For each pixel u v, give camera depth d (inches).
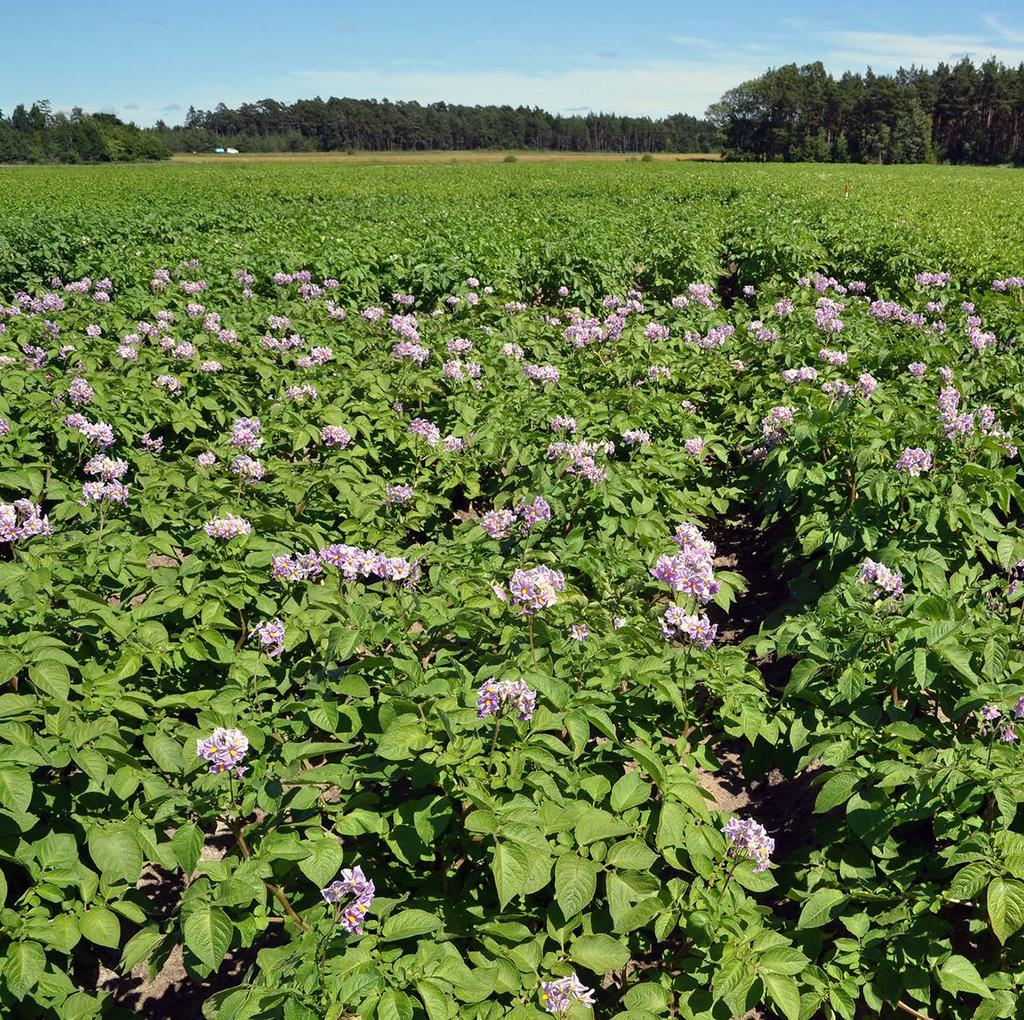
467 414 316.2
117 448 304.5
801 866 161.3
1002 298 466.0
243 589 190.2
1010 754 140.9
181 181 2155.5
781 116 4704.7
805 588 240.2
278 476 265.6
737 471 324.5
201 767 137.6
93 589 190.4
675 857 138.6
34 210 1152.2
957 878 125.2
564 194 1656.0
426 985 110.6
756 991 123.6
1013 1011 119.0
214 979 148.9
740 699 168.9
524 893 120.6
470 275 619.2
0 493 271.4
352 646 155.0
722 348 426.3
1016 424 297.7
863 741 156.6
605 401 338.6
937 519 225.9
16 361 363.3
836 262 716.0
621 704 169.0
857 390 304.2
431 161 4409.5
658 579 181.8
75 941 122.6
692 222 958.4
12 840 132.0
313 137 6368.1
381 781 152.3
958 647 154.3
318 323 464.8
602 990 141.1
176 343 389.7
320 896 142.6
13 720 138.2
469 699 145.1
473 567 199.5
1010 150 4547.2
